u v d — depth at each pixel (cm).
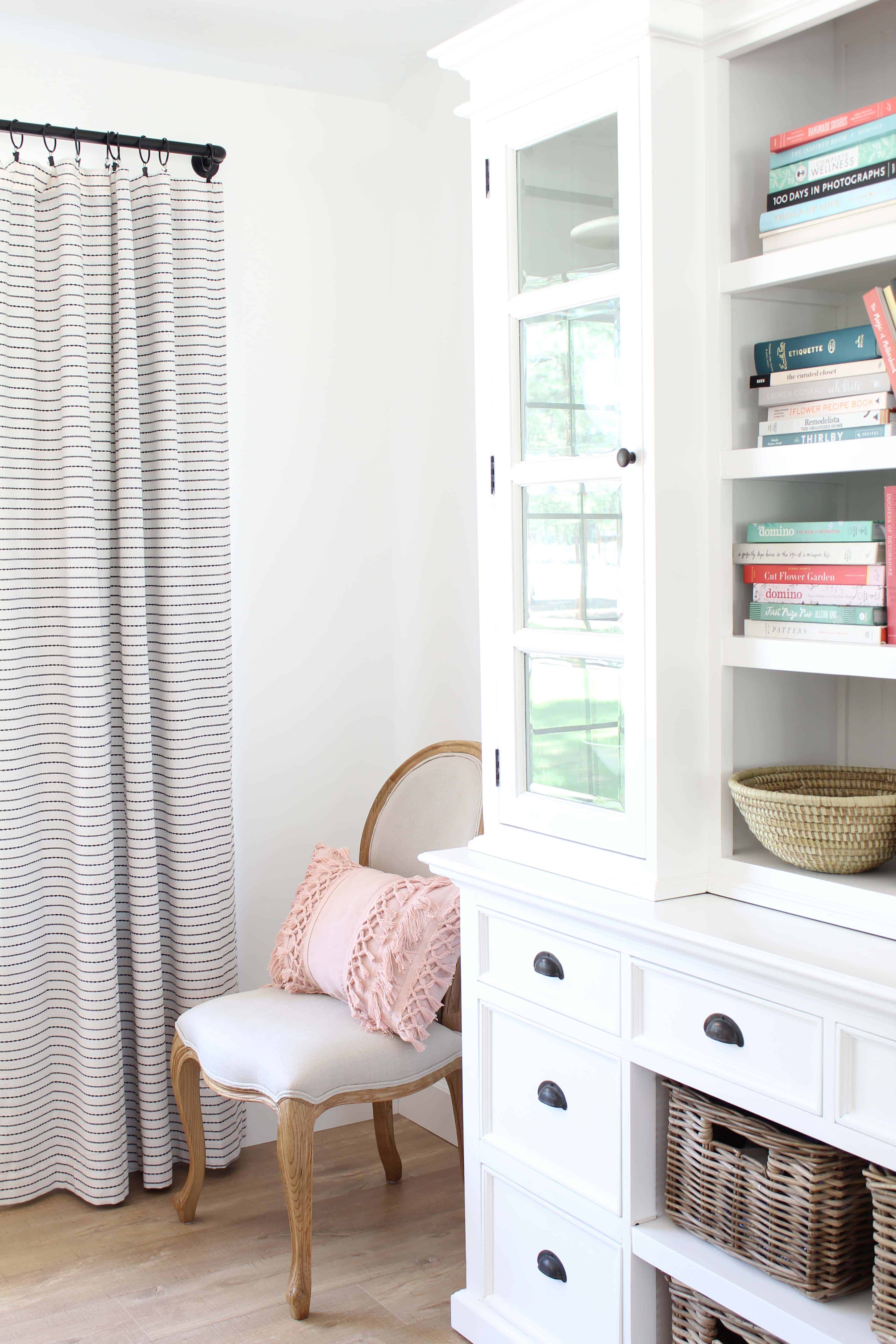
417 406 297
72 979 263
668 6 166
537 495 196
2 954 255
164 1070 268
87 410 253
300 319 294
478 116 200
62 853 262
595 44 174
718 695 177
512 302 195
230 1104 275
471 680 281
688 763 178
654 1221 176
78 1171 264
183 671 267
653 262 169
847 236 154
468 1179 212
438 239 285
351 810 309
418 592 301
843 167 155
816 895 163
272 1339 210
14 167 247
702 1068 161
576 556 188
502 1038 203
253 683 293
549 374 191
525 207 193
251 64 274
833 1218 151
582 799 192
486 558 206
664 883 175
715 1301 160
